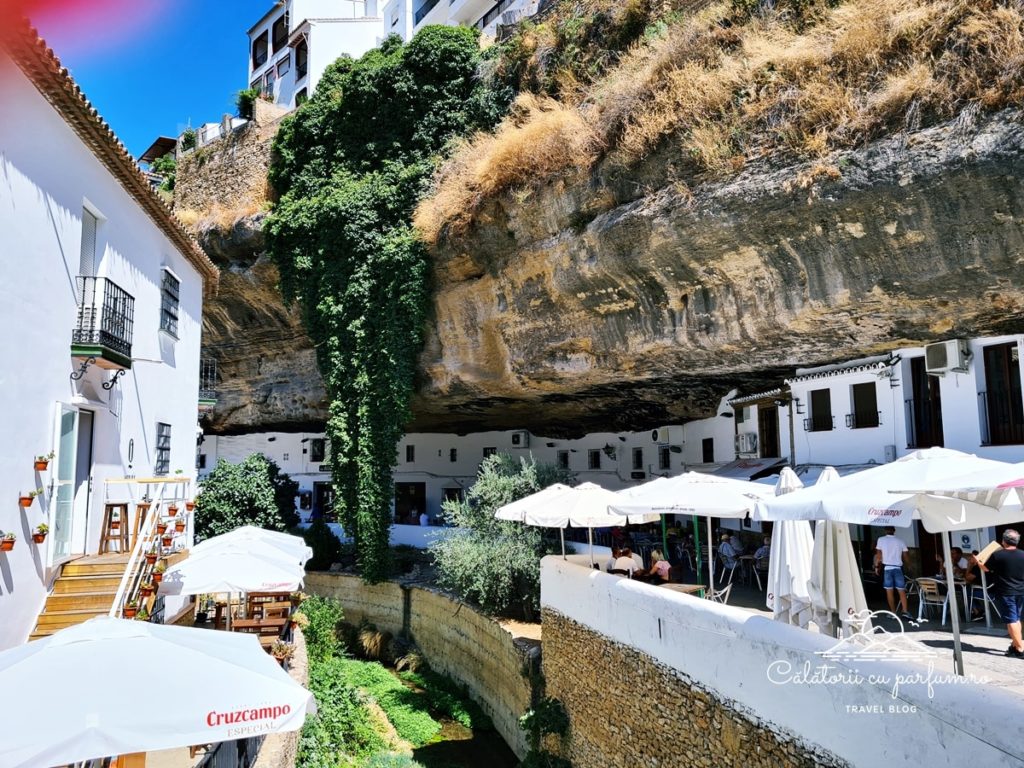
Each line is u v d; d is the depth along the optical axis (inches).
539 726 472.7
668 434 869.8
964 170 355.9
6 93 310.5
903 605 404.5
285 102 1648.6
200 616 579.5
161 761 336.8
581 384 669.9
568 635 464.1
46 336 353.1
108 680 206.1
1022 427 409.7
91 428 421.7
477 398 787.4
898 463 269.4
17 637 326.0
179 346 601.6
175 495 584.7
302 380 1006.4
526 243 619.5
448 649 717.9
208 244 1000.9
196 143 1249.4
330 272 853.2
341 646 787.4
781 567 339.9
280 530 901.8
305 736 432.1
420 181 803.4
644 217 490.6
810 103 417.4
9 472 317.7
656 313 537.6
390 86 867.4
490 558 637.9
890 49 398.0
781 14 489.1
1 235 308.3
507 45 794.8
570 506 467.5
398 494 1218.6
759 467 615.2
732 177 446.9
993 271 370.0
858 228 402.9
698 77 480.4
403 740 567.2
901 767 199.3
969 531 435.2
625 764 373.7
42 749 186.2
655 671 346.6
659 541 759.7
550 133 588.7
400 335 773.9
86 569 379.6
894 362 488.7
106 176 430.6
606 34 668.1
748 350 509.0
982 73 355.3
